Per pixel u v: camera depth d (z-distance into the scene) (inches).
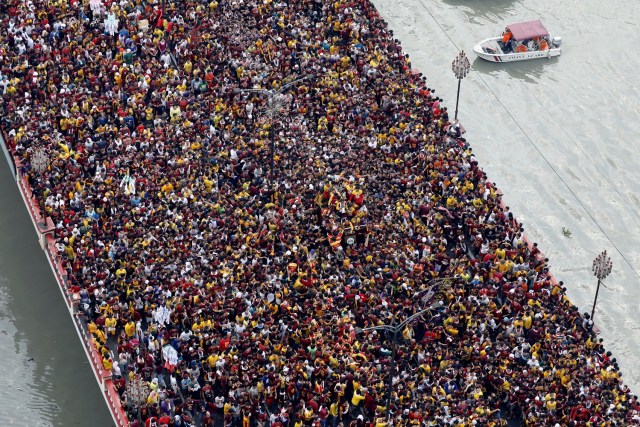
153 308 6973.4
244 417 6555.1
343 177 7854.3
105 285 7116.1
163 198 7667.3
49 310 7795.3
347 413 6663.4
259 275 7185.0
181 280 7096.5
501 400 6766.7
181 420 6584.6
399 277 7219.5
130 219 7495.1
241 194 7775.6
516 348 6884.8
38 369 7490.2
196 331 6860.2
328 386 6653.5
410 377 6717.5
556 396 6717.5
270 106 7760.8
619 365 7490.2
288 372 6702.8
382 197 7795.3
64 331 7682.1
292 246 7431.1
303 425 6609.3
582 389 6717.5
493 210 7805.1
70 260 7322.8
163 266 7175.2
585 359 6884.8
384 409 6540.4
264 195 7795.3
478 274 7352.4
